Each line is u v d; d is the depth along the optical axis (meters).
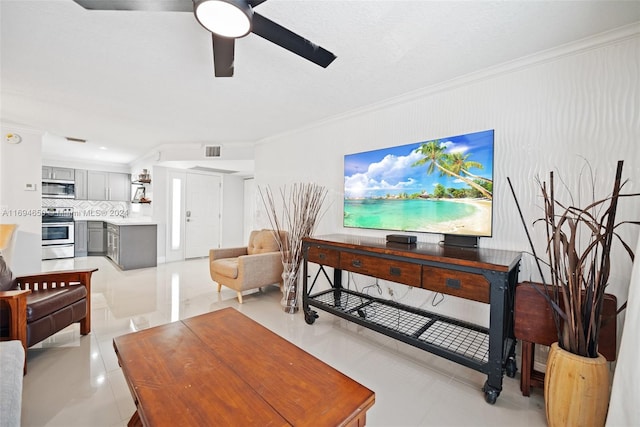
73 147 4.99
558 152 1.87
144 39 1.81
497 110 2.12
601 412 1.29
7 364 1.18
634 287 1.21
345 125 3.19
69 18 1.60
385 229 2.70
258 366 1.25
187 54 1.98
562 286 1.41
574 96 1.82
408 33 1.72
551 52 1.87
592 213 1.75
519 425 1.49
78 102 2.88
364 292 2.97
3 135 3.53
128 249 5.00
